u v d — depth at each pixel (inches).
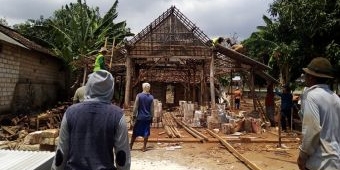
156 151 422.6
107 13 1304.1
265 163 367.2
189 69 1160.8
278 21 884.6
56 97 1066.7
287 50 822.5
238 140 500.7
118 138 118.4
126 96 789.9
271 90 741.3
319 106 136.9
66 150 119.6
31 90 850.1
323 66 143.9
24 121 602.2
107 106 121.7
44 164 169.3
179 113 885.2
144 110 413.7
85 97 125.6
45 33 1359.5
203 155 404.2
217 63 918.4
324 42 791.1
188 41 808.9
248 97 1724.9
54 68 1050.7
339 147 139.5
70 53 1069.1
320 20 726.5
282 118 636.1
